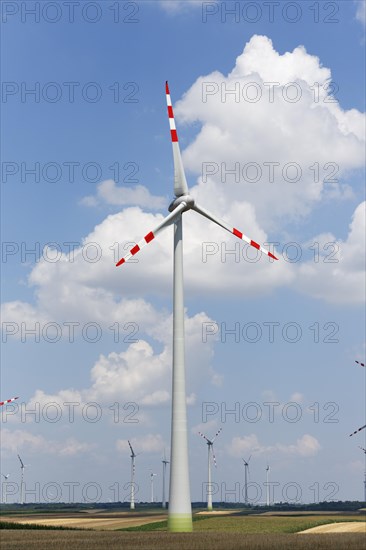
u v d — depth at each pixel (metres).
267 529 75.62
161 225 63.06
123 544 49.66
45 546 48.28
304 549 45.12
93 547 47.03
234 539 54.69
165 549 45.03
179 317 61.88
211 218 65.00
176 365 60.91
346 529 77.81
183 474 59.47
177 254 63.31
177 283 62.72
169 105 66.69
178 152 65.81
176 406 60.19
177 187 65.12
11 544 50.44
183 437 59.78
